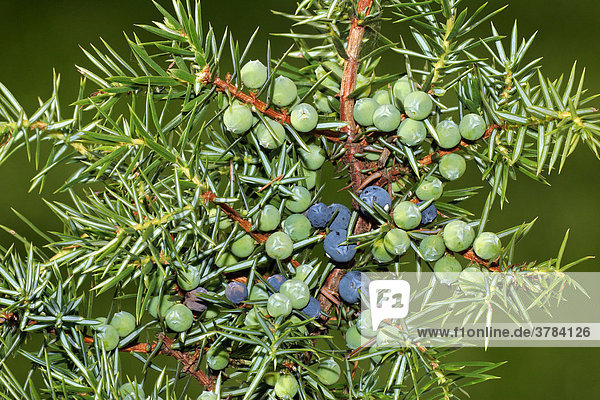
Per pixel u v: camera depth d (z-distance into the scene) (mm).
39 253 358
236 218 344
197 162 340
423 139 344
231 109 339
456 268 343
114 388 345
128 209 354
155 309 352
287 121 345
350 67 349
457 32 346
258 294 347
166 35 337
